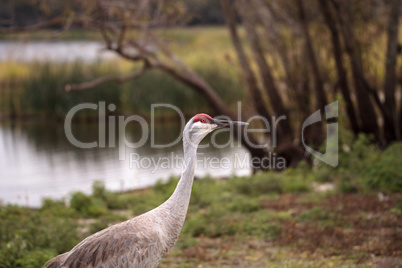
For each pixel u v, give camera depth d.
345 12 12.28
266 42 15.66
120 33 12.69
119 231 4.32
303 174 11.51
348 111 12.82
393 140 12.60
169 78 20.56
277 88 14.88
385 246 6.55
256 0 13.90
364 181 9.55
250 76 14.23
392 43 12.25
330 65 14.73
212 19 32.84
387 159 9.86
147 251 4.33
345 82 12.64
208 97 13.95
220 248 7.02
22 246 6.34
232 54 25.20
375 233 7.15
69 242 6.58
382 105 12.53
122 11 12.85
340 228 7.38
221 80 20.30
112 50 12.75
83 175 12.97
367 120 12.66
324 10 12.38
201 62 22.70
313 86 13.37
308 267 6.03
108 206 9.66
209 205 9.36
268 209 8.85
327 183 10.84
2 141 17.75
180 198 4.67
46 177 12.87
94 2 11.98
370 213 8.13
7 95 22.88
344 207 8.38
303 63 13.91
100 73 21.67
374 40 14.24
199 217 8.30
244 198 9.34
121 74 22.45
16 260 5.95
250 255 6.73
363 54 14.46
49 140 17.84
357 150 11.32
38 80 21.72
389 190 9.27
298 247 6.82
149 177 12.80
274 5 14.00
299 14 12.98
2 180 12.60
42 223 7.61
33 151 16.03
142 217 4.50
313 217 7.99
